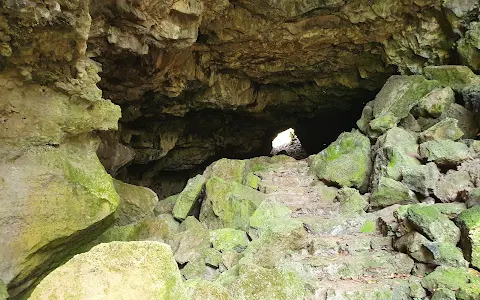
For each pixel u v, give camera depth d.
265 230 4.99
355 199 5.87
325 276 4.32
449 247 4.10
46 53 3.42
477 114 6.71
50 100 3.65
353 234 5.21
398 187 5.54
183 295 2.53
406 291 3.88
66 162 3.80
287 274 3.96
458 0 7.27
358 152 6.85
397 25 8.03
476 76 7.23
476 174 5.25
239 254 4.99
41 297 2.27
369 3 7.47
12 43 3.11
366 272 4.34
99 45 5.66
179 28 6.01
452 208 4.64
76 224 3.70
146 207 6.58
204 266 5.04
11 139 3.39
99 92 4.07
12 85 3.35
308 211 6.06
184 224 6.14
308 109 12.07
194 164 13.02
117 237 5.67
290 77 10.27
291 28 7.87
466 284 3.61
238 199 6.18
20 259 3.23
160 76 7.52
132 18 5.33
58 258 3.86
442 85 7.42
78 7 3.42
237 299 3.79
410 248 4.32
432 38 7.91
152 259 2.53
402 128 7.06
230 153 14.05
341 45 8.74
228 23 7.43
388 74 9.26
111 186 4.18
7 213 3.21
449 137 6.22
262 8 7.25
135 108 9.28
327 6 7.32
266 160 8.34
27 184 3.40
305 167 7.62
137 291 2.38
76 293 2.30
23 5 2.92
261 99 11.12
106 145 7.73
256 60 9.11
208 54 8.49
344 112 12.73
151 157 11.05
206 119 11.68
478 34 7.21
